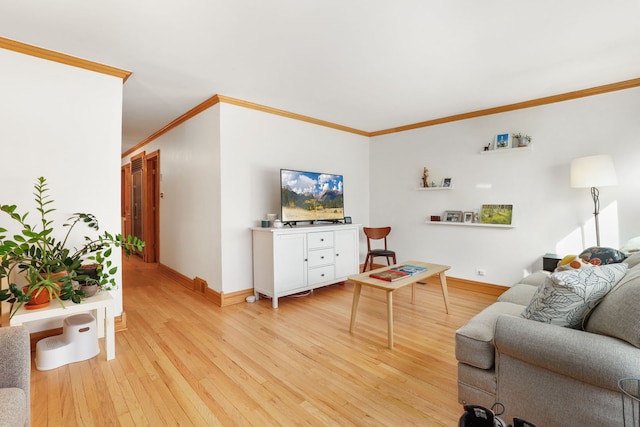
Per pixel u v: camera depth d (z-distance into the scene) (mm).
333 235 4039
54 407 1711
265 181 3863
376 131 5141
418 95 3439
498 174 3871
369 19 2018
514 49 2424
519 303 2184
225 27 2094
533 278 2750
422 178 4574
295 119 4184
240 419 1628
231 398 1802
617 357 1143
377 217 5188
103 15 1945
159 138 5051
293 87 3189
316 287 3871
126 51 2408
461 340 1597
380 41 2295
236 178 3592
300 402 1769
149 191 5816
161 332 2725
